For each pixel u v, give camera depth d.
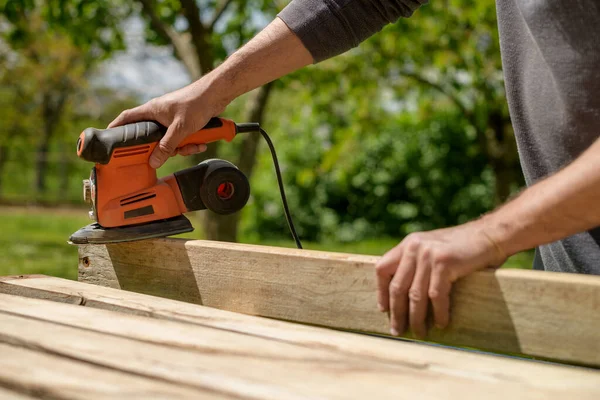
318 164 10.05
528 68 1.34
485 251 1.05
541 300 1.03
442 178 9.86
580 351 1.00
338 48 1.63
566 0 1.19
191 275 1.49
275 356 0.97
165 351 1.00
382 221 10.06
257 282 1.36
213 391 0.83
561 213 0.98
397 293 1.11
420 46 6.46
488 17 5.92
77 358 0.96
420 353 1.00
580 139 1.26
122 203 1.62
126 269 1.63
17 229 9.68
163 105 1.62
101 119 18.91
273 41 1.61
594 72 1.20
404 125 10.06
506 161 8.20
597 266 1.29
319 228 10.16
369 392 0.82
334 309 1.24
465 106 8.46
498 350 1.06
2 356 0.98
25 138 17.44
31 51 15.42
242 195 1.76
